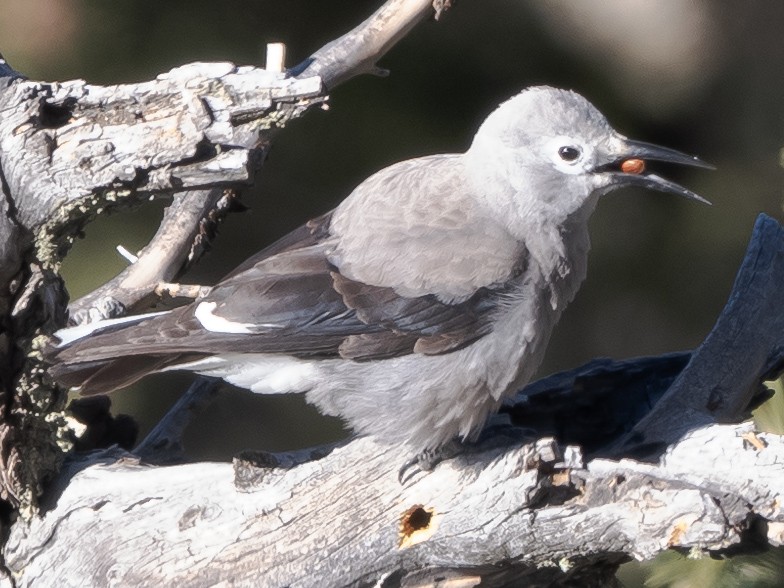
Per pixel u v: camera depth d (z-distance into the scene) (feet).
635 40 44.19
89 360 27.73
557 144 31.04
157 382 44.68
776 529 24.84
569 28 43.47
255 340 29.53
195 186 26.58
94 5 41.29
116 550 27.94
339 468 27.40
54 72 41.06
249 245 44.21
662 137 45.24
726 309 31.42
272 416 45.96
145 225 42.06
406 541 26.63
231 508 27.58
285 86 26.07
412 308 30.48
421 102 42.86
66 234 27.81
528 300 30.89
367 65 35.40
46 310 28.53
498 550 26.02
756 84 45.24
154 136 26.20
